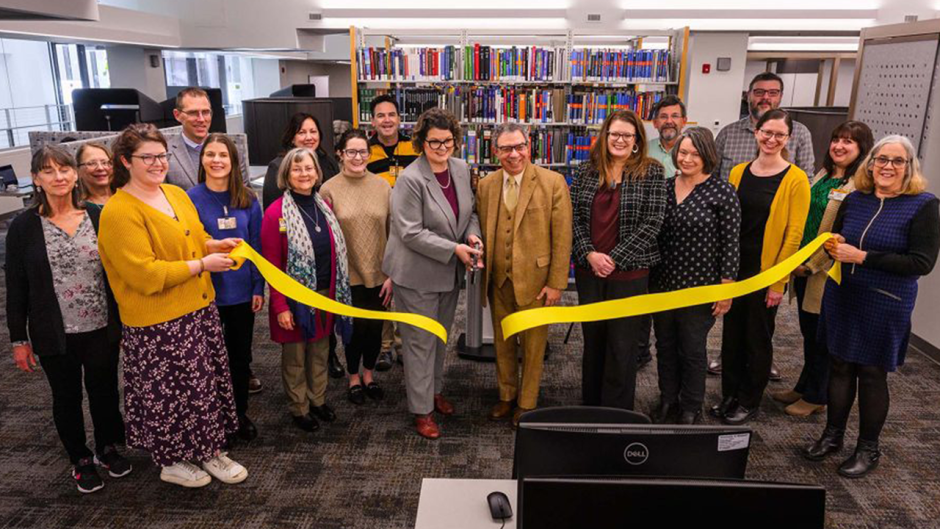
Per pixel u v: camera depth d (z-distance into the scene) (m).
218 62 14.45
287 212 2.90
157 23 9.32
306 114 3.57
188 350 2.53
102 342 2.66
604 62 5.39
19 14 2.94
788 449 3.09
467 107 5.52
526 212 2.94
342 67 16.20
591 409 1.91
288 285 2.41
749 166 3.14
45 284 2.50
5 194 6.43
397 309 3.10
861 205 2.72
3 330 4.63
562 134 5.46
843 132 3.09
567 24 8.92
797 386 3.50
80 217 2.57
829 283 2.86
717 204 2.86
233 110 15.05
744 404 3.32
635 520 1.05
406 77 5.54
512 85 5.68
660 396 3.41
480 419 3.38
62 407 2.66
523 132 2.89
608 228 2.96
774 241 3.00
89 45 10.03
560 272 3.00
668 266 2.98
